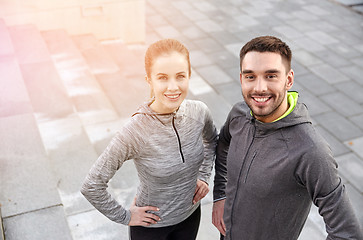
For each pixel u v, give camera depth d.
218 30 7.52
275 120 1.56
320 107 5.15
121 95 4.67
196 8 8.62
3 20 5.55
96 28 6.39
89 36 6.20
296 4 9.04
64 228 2.58
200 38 7.16
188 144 1.77
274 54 1.48
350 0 9.12
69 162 3.27
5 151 3.18
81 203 2.92
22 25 5.72
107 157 1.67
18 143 3.27
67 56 5.18
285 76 1.52
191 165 1.81
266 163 1.59
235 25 7.78
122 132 1.65
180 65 1.57
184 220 2.06
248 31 7.52
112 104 4.48
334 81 5.79
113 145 1.66
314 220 3.29
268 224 1.67
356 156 4.24
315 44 7.02
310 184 1.47
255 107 1.56
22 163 3.07
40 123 3.70
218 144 2.10
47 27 6.02
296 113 1.53
